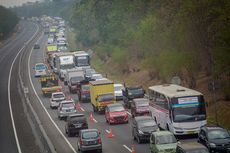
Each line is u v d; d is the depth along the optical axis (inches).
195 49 3698.3
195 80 3868.1
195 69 3956.7
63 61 6053.2
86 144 2474.2
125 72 5871.1
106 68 6732.3
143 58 5767.7
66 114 3671.3
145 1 6112.2
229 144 2242.9
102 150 2561.5
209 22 3430.1
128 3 6786.4
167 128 2785.4
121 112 3341.5
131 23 6437.0
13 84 6053.2
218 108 3157.0
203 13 3449.8
